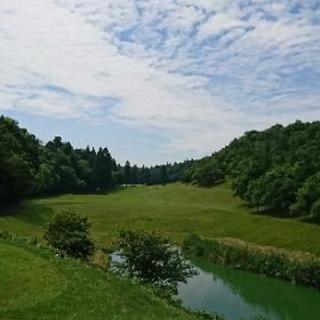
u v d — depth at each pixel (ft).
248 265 294.46
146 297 116.57
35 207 419.13
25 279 104.27
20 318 83.66
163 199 618.44
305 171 471.62
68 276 111.65
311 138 633.20
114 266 201.57
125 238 198.18
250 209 508.12
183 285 248.52
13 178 390.01
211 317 142.92
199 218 436.35
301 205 429.38
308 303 225.35
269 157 573.74
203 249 335.47
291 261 274.16
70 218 208.85
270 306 217.56
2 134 409.69
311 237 353.10
